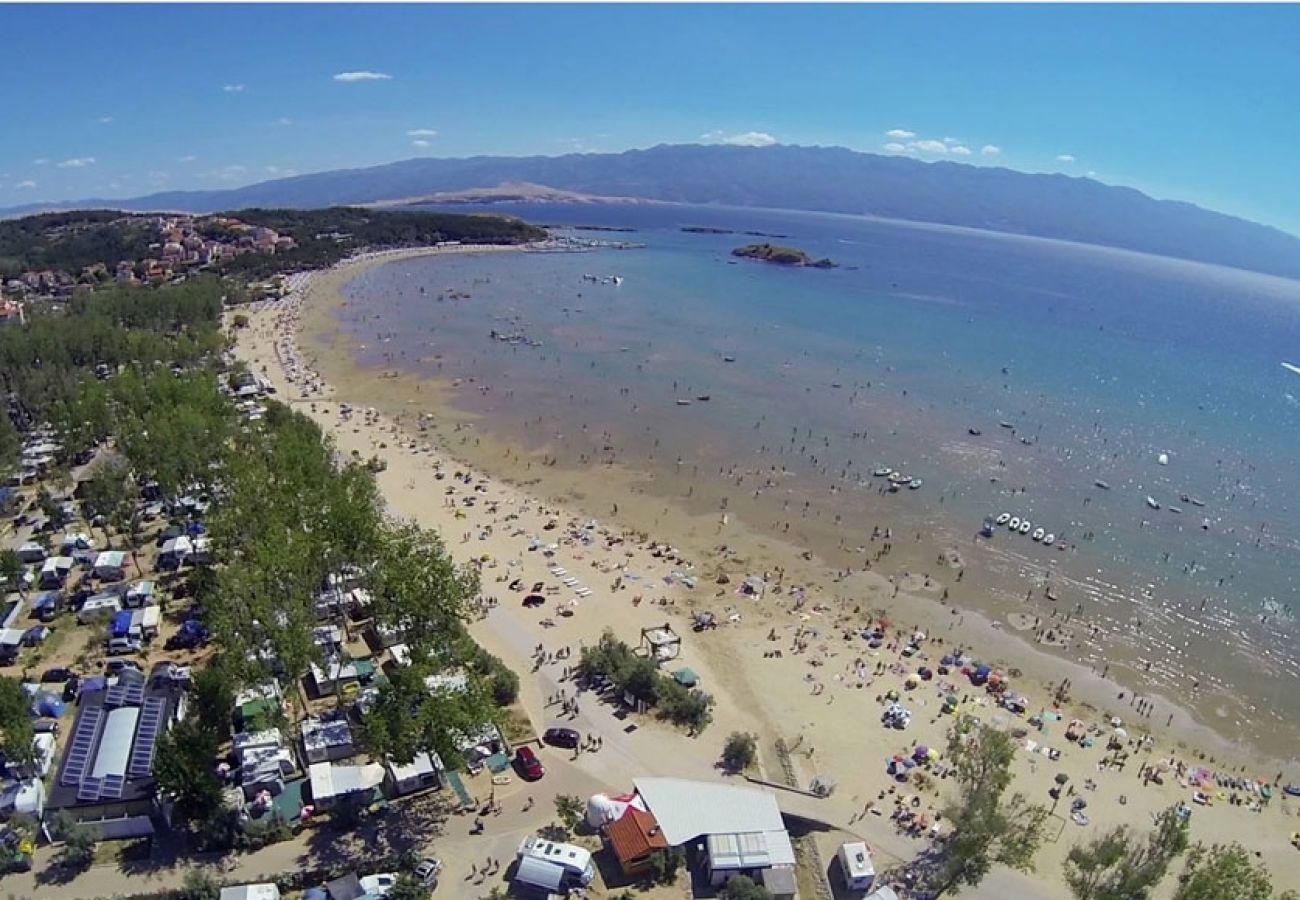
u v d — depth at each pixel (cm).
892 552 12425
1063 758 8425
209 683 7250
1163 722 9194
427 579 8200
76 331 18425
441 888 6172
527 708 8338
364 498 10275
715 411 18312
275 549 8519
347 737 7438
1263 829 7762
